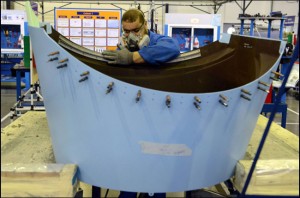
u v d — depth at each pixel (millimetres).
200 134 1076
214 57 1743
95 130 1088
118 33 4891
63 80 1088
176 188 1121
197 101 1026
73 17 4824
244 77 1461
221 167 1172
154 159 1085
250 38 1487
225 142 1130
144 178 1107
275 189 1146
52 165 1129
